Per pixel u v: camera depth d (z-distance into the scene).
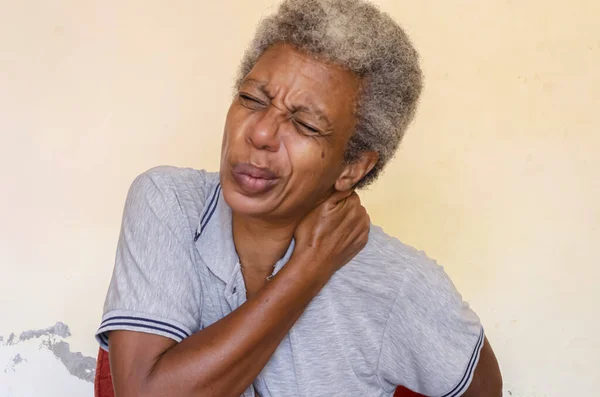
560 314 2.01
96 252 2.04
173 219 1.05
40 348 2.01
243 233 1.05
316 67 0.91
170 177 1.10
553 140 1.98
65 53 1.97
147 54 2.00
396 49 0.97
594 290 2.00
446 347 1.13
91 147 2.01
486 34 1.98
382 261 1.11
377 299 1.11
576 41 1.95
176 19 2.00
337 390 1.15
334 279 1.09
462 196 2.02
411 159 2.03
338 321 1.11
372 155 1.02
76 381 2.03
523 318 2.03
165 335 0.97
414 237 2.04
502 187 2.01
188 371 0.94
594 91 1.96
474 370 1.20
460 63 1.99
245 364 0.97
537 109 1.98
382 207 2.04
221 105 2.04
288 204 0.97
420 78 1.05
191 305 1.04
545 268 2.01
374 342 1.14
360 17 0.94
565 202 1.99
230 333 0.96
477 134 2.00
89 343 2.04
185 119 2.04
